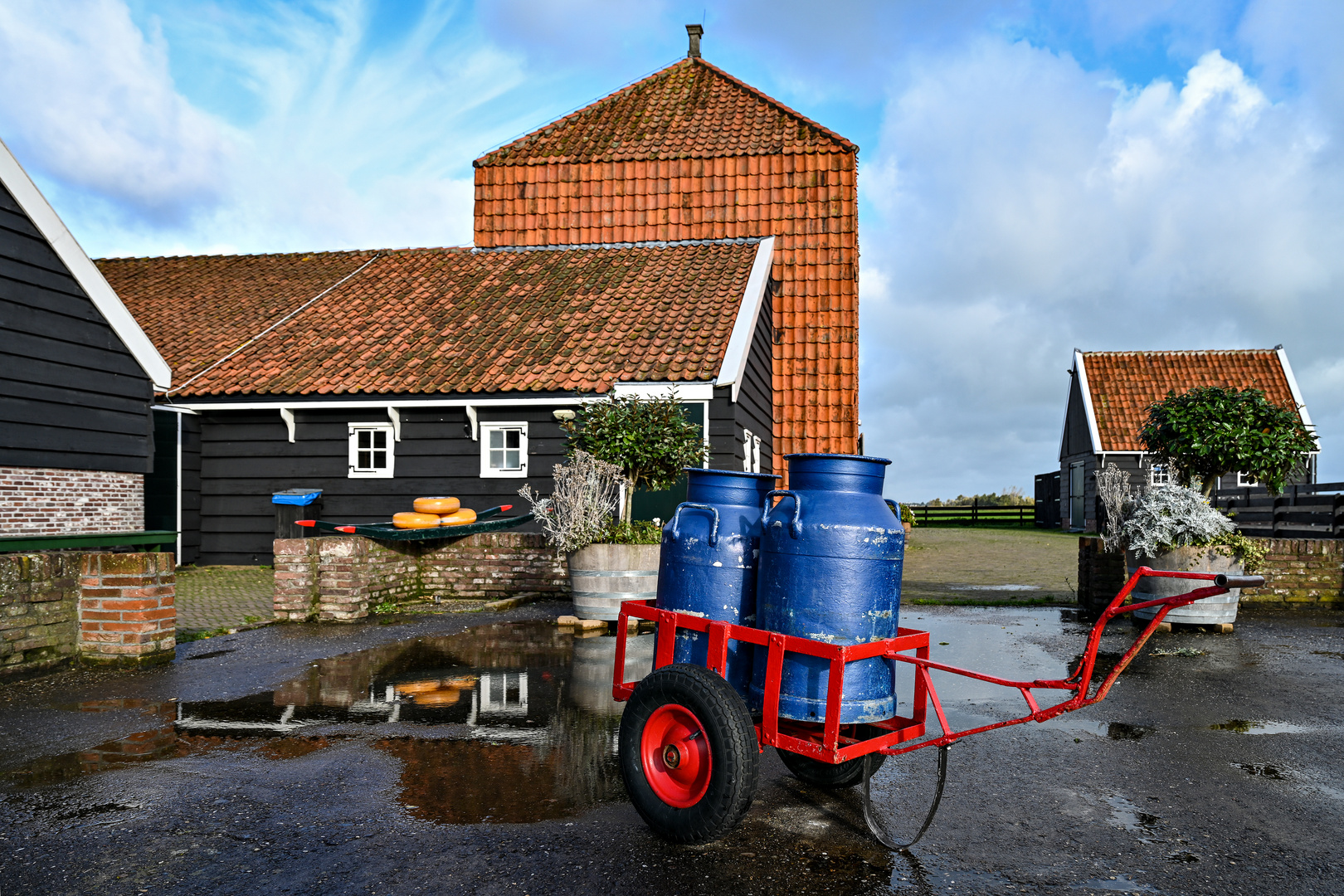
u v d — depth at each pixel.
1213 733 5.46
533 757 4.92
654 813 3.83
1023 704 6.14
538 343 14.66
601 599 9.07
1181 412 10.73
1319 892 3.39
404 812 4.11
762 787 4.51
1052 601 11.27
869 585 3.96
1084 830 3.96
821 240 20.02
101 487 11.37
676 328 14.41
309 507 14.81
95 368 11.02
